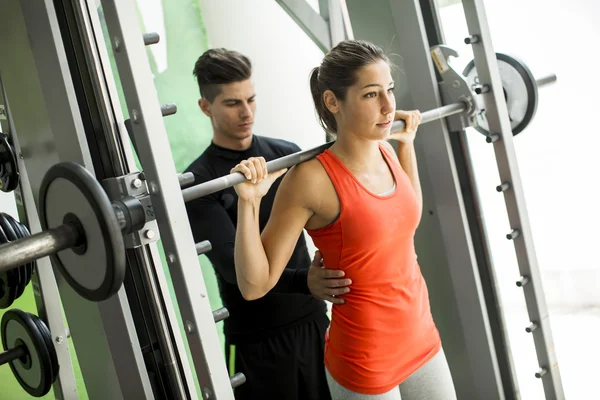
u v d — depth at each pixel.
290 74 2.84
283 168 1.26
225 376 1.21
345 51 1.27
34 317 1.51
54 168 1.01
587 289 2.63
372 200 1.30
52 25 1.14
